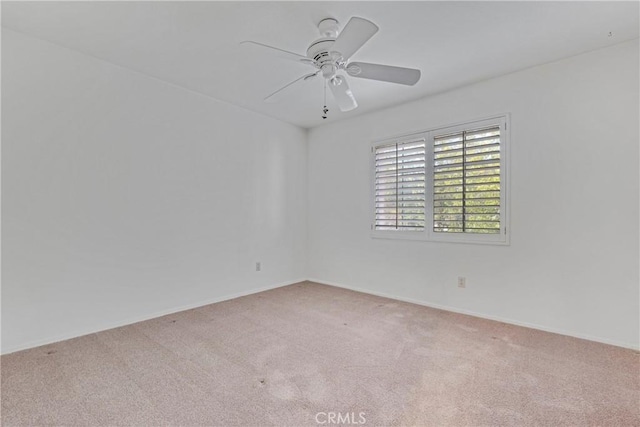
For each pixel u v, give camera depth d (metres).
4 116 2.16
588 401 1.65
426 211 3.33
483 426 1.46
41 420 1.49
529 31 2.14
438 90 3.14
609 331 2.36
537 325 2.66
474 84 2.98
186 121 3.19
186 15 2.00
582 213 2.45
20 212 2.23
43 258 2.32
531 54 2.45
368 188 3.85
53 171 2.36
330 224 4.30
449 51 2.41
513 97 2.76
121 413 1.55
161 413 1.55
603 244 2.37
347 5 1.88
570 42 2.29
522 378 1.87
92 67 2.55
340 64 2.03
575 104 2.48
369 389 1.77
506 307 2.82
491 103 2.88
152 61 2.62
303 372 1.95
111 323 2.67
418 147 3.40
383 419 1.51
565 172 2.52
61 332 2.41
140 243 2.86
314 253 4.51
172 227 3.09
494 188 2.87
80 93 2.49
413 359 2.12
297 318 2.93
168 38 2.27
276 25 2.10
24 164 2.24
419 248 3.39
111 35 2.24
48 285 2.35
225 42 2.32
